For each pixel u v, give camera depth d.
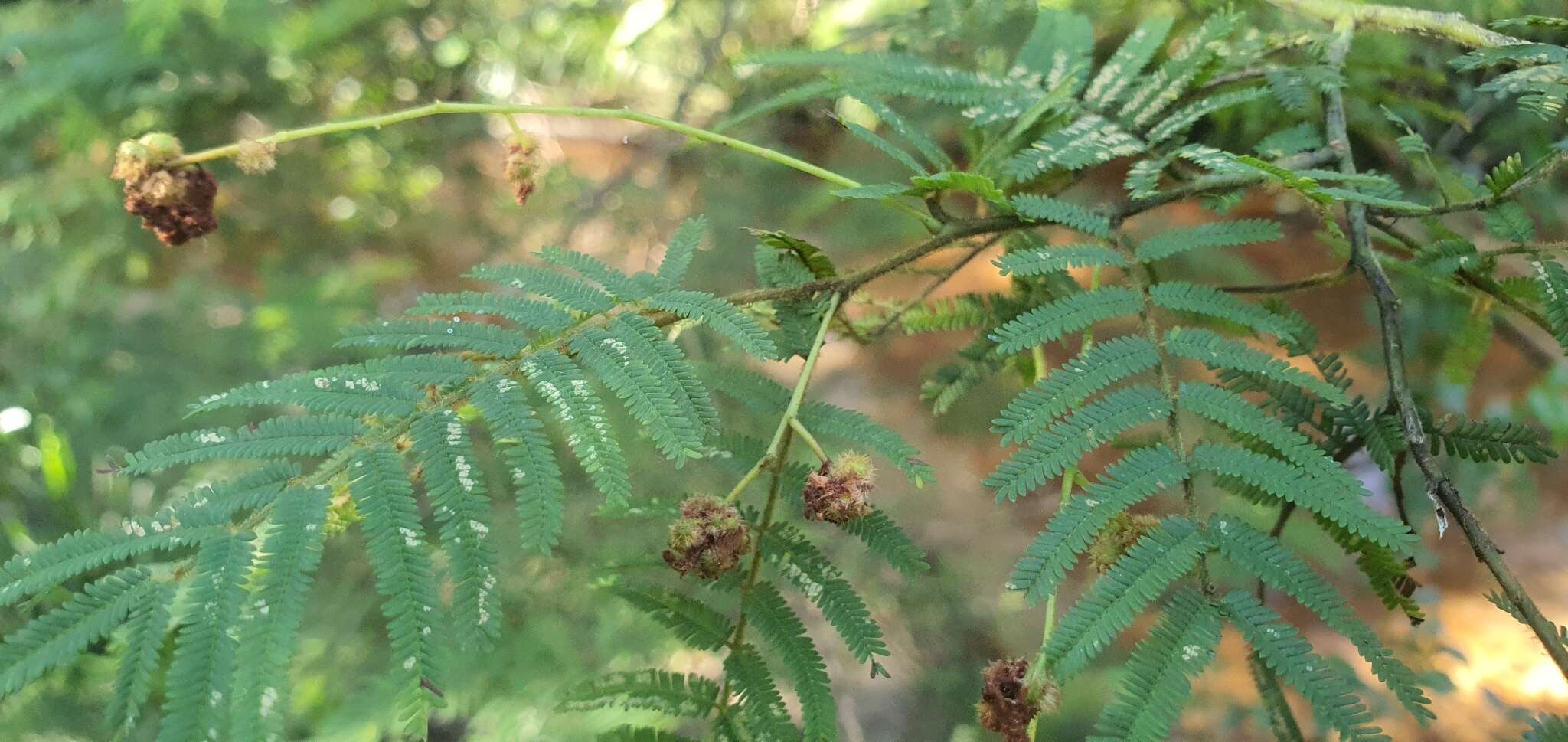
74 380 0.58
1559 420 0.48
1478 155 0.45
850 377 0.75
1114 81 0.35
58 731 0.41
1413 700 0.24
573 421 0.27
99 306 0.62
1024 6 0.44
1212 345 0.28
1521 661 0.55
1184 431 0.27
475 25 0.71
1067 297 0.29
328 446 0.26
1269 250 0.62
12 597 0.24
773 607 0.30
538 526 0.25
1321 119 0.38
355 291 0.64
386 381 0.27
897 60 0.35
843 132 0.62
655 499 0.31
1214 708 0.51
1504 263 0.37
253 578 0.25
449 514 0.26
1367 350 0.54
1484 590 0.60
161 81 0.60
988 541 0.63
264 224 0.67
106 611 0.24
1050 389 0.27
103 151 0.63
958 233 0.32
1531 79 0.28
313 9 0.63
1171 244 0.29
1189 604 0.25
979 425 0.66
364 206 0.70
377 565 0.25
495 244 0.72
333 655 0.50
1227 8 0.40
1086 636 0.25
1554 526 0.60
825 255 0.32
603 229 0.69
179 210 0.33
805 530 0.60
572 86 0.76
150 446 0.26
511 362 0.28
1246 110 0.42
